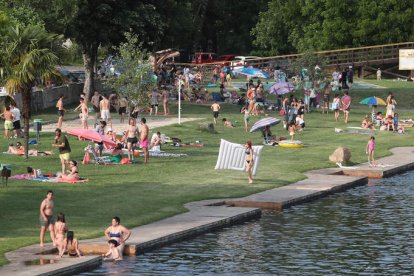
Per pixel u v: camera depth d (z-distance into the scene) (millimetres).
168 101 88688
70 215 38938
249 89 83188
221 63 110062
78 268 31203
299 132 74812
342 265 33656
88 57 88875
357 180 52750
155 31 89875
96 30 86188
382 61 111875
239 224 40344
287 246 36344
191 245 35875
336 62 111625
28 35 52219
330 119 83812
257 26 130750
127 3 87875
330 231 39312
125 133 59562
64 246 32438
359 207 45219
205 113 83125
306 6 120812
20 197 42281
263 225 40219
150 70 74250
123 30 86750
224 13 138625
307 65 89875
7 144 59656
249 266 33125
